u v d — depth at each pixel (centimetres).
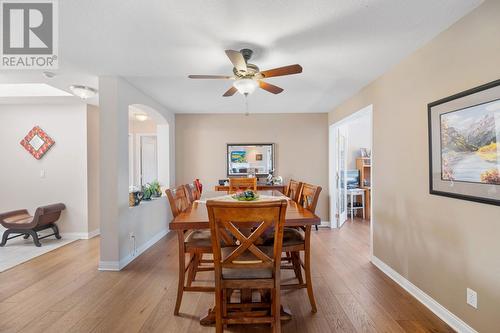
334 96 389
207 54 239
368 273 285
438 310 205
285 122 516
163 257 338
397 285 257
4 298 234
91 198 436
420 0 162
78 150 430
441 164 199
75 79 306
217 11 174
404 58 249
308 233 213
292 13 176
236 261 169
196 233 226
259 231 161
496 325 159
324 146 514
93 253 353
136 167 583
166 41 214
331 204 496
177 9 172
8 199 434
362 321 199
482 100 164
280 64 262
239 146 516
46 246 385
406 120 247
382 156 292
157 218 418
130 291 246
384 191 288
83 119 429
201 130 515
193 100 413
